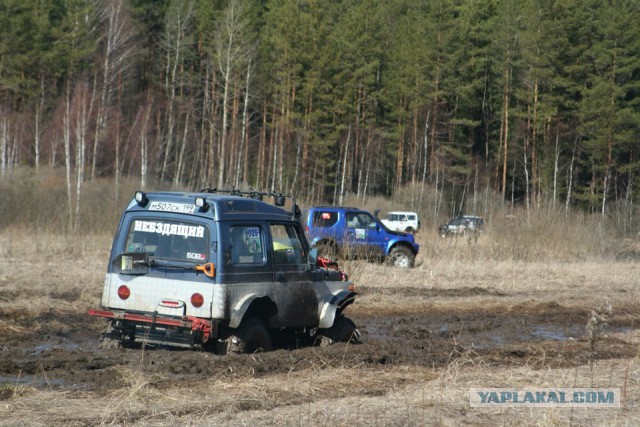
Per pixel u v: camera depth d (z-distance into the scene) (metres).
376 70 119.75
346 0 128.25
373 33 117.75
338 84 111.44
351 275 33.38
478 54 115.69
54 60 101.00
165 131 114.00
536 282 37.62
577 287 36.84
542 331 24.58
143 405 12.96
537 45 103.50
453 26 112.75
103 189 56.12
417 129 115.00
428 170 114.19
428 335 22.84
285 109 112.12
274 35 111.94
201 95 122.00
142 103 111.75
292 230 18.34
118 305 16.77
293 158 109.81
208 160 112.44
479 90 119.12
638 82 100.56
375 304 28.34
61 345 18.94
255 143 120.19
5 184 52.31
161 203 16.86
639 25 107.06
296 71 110.75
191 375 15.23
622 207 71.00
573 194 99.88
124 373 14.88
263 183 111.44
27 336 19.75
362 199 100.19
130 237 16.97
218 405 13.07
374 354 17.84
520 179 115.69
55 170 84.81
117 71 106.69
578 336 23.64
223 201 16.73
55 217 49.69
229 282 16.42
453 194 103.62
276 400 13.60
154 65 121.50
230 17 107.19
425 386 15.27
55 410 12.52
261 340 17.30
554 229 51.91
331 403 13.60
